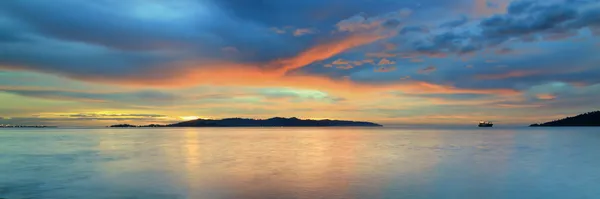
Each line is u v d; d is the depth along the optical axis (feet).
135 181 77.36
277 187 69.36
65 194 65.72
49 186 72.79
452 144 207.41
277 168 96.02
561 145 195.31
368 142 232.94
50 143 225.97
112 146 194.18
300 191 65.72
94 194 65.57
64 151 159.12
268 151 156.35
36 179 80.89
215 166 100.78
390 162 110.52
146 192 66.64
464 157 126.62
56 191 68.18
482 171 90.33
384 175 83.41
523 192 65.82
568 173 87.25
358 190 66.80
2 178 82.69
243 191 66.28
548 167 98.22
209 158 124.67
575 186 70.90
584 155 134.41
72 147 186.60
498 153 143.64
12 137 333.83
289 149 168.25
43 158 127.65
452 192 65.51
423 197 61.93
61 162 114.52
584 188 69.10
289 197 61.21
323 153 144.97
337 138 306.14
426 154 139.33
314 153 144.97
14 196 64.28
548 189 68.23
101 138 311.27
